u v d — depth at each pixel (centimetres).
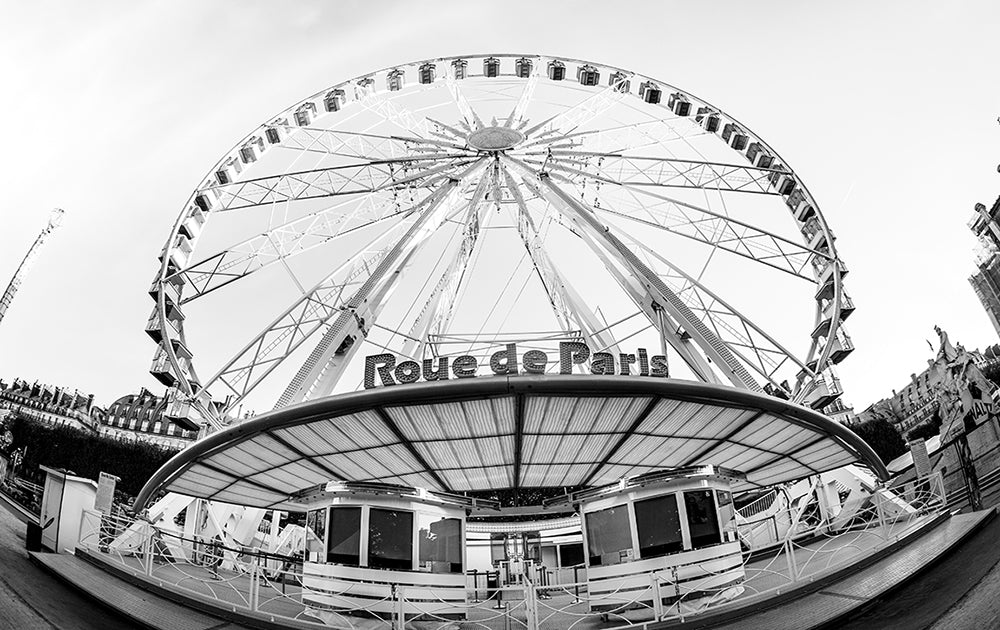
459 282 3212
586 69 3625
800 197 3109
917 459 2983
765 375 2519
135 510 2219
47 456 7325
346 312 2395
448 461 1900
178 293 2670
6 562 1399
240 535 3747
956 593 1267
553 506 2311
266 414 1467
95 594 1380
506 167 3362
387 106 3278
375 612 1808
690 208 2892
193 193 2838
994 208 6938
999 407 3341
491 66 3675
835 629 1310
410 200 3167
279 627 1459
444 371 1440
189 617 1434
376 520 1938
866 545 2172
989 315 7444
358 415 1433
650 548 1942
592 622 1844
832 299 2855
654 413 1535
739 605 1564
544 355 1467
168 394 2547
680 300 2500
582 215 2847
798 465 2402
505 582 3300
